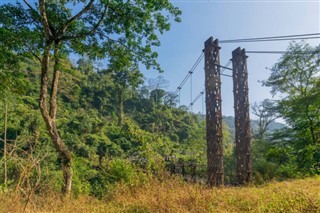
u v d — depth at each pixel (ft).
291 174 48.47
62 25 29.71
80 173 38.75
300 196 17.98
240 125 49.67
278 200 17.53
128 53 33.40
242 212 15.78
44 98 29.58
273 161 61.11
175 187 19.76
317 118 57.00
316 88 58.29
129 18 31.53
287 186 25.34
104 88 166.30
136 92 189.67
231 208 16.42
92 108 152.76
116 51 32.73
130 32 32.89
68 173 28.73
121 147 101.24
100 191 30.09
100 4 30.94
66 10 31.91
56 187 22.68
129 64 33.68
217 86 43.57
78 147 85.61
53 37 29.19
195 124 160.25
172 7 31.37
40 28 30.60
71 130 105.29
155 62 34.42
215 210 15.66
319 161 48.80
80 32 31.12
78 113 126.82
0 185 14.37
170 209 15.71
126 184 24.67
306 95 59.16
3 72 29.32
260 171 50.80
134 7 31.22
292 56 60.95
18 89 32.30
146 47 33.35
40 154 15.72
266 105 82.02
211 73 43.96
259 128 96.63
